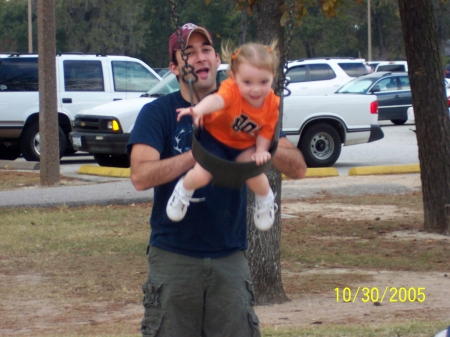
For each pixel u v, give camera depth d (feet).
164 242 11.60
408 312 20.77
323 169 48.98
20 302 22.38
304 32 184.75
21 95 53.42
